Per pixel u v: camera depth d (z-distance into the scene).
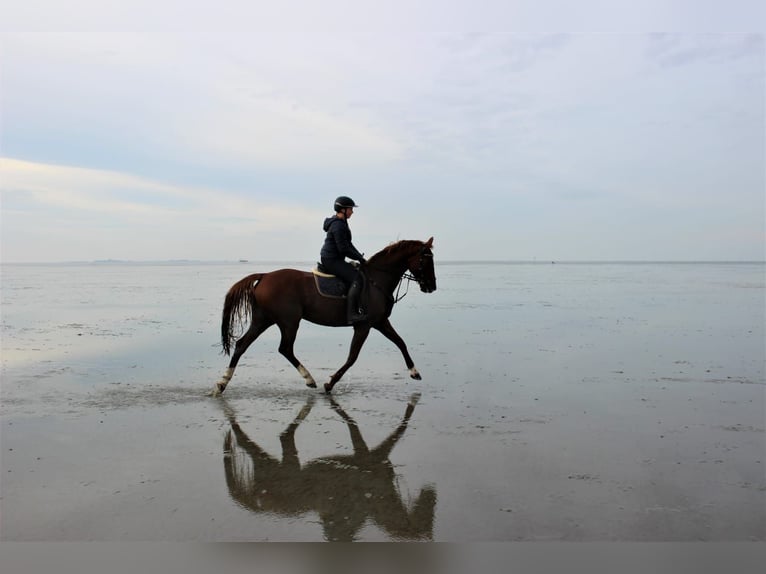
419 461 4.80
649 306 20.83
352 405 6.73
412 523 3.69
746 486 4.23
